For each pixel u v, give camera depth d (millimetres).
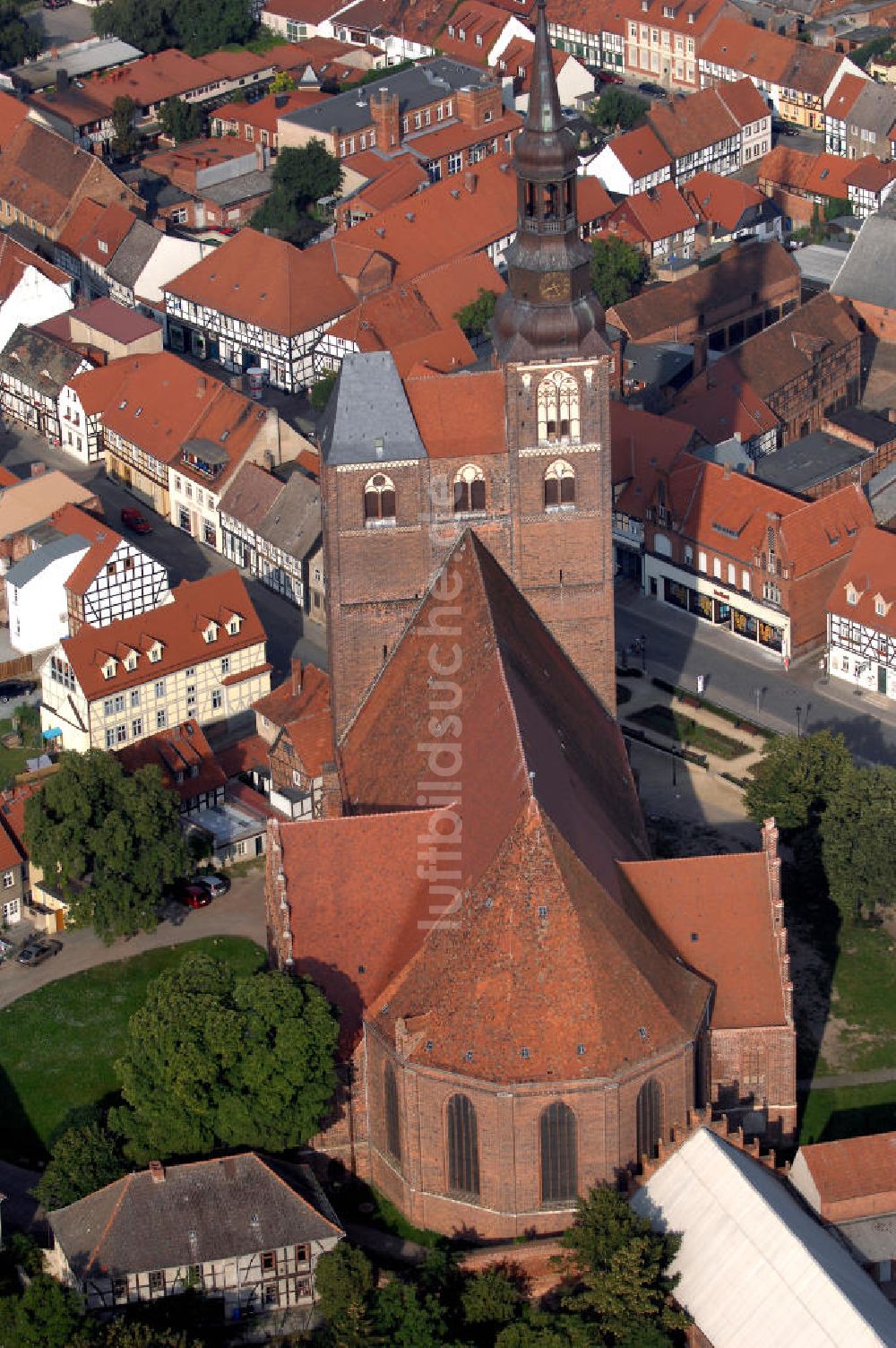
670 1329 160000
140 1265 164375
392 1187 175875
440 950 167375
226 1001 171500
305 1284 168875
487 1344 161625
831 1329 154000
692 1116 168500
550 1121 165000
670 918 176625
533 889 162625
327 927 174625
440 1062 164625
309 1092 169250
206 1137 170375
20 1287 168375
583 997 163125
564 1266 166500
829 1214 166875
